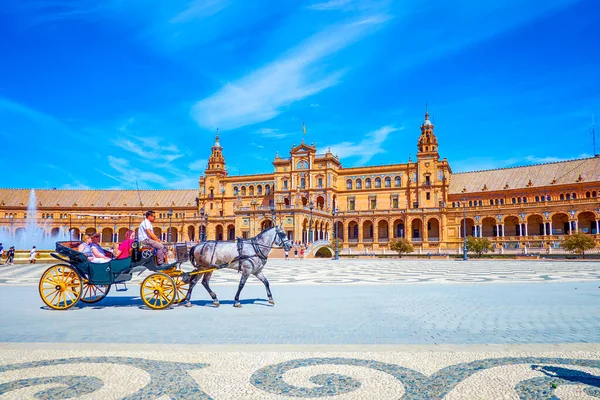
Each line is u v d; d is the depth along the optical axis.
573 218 90.44
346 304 17.72
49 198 144.25
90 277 16.45
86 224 139.88
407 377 8.17
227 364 9.01
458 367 8.79
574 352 9.93
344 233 117.12
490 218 107.88
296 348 10.30
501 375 8.28
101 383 7.86
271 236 17.27
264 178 132.50
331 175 121.25
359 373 8.41
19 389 7.55
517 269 42.19
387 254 88.06
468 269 42.59
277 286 25.16
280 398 7.16
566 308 16.73
